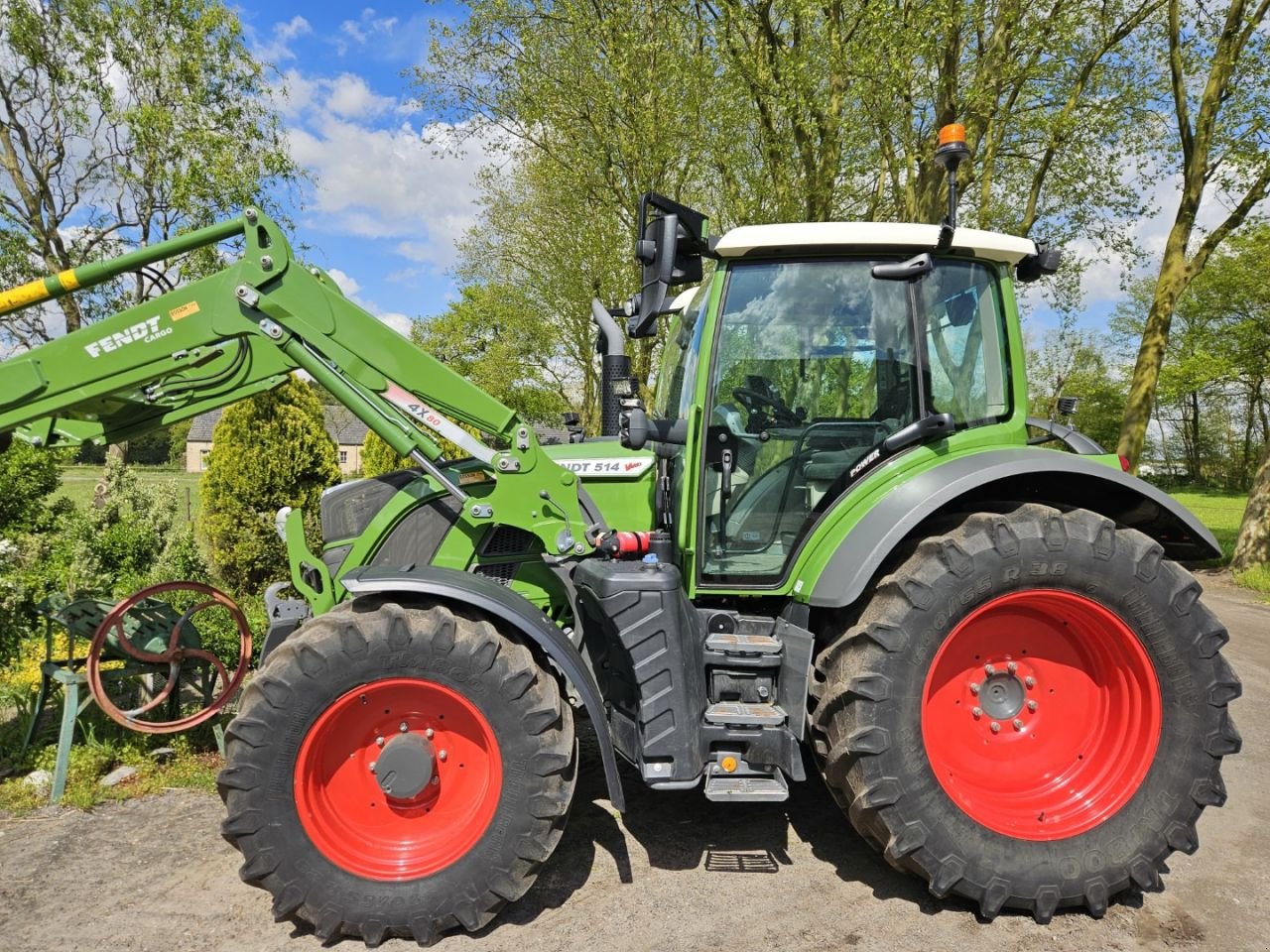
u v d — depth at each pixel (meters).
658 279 2.99
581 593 3.01
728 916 2.62
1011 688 2.92
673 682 2.71
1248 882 2.88
